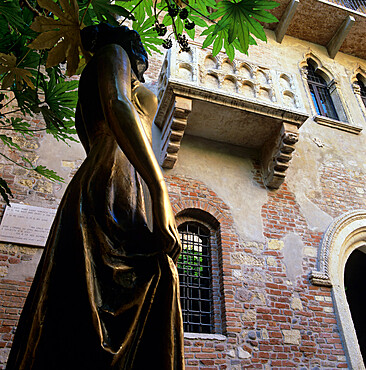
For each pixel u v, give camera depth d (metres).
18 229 4.92
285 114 6.54
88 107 1.26
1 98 2.89
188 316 5.36
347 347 5.54
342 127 8.48
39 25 1.84
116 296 0.89
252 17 2.08
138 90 1.40
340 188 7.45
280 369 5.11
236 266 5.78
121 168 1.11
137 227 1.02
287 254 6.21
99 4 2.10
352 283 9.89
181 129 6.05
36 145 5.72
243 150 7.12
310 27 9.84
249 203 6.53
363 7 10.69
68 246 0.94
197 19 2.33
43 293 0.89
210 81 6.57
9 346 4.12
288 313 5.62
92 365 0.80
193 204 6.13
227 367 4.88
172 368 0.88
